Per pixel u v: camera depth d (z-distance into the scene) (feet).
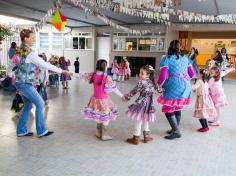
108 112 12.82
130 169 10.11
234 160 11.10
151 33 50.26
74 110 19.16
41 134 13.25
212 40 72.33
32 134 13.58
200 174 9.83
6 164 10.25
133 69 51.03
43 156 11.06
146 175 9.68
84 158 10.98
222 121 17.04
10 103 21.04
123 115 17.97
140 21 47.16
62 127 15.01
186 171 10.05
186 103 13.24
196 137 13.80
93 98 13.02
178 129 13.82
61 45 57.57
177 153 11.69
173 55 13.07
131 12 22.54
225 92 29.55
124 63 42.68
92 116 12.83
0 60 40.91
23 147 11.93
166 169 10.18
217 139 13.58
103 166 10.31
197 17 25.05
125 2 21.68
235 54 68.64
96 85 12.80
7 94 25.20
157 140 13.24
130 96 12.75
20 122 13.28
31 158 10.84
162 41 49.60
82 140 13.03
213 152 11.89
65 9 34.81
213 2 28.99
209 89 15.55
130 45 52.44
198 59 73.05
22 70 12.50
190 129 15.15
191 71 13.70
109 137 13.17
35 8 35.24
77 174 9.63
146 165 10.48
